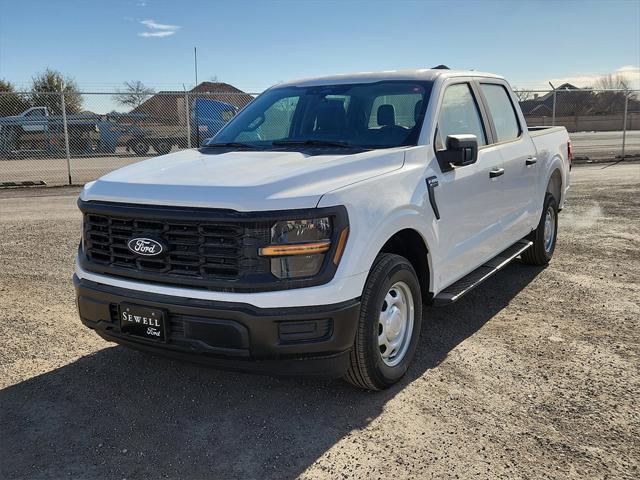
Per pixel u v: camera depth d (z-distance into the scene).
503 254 5.67
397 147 4.14
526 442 3.23
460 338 4.72
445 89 4.68
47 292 5.90
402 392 3.82
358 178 3.59
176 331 3.38
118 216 3.51
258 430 3.39
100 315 3.66
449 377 4.02
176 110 17.66
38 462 3.09
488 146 5.20
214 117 16.73
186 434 3.36
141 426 3.44
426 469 3.00
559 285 6.10
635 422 3.43
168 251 3.36
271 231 3.18
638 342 4.59
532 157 5.99
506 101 5.88
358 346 3.49
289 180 3.35
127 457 3.14
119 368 4.20
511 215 5.59
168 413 3.59
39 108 18.28
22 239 8.44
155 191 3.44
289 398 3.76
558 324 5.00
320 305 3.23
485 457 3.10
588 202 11.14
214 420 3.51
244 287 3.18
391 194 3.70
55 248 7.85
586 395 3.75
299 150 4.20
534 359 4.30
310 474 2.98
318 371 3.38
